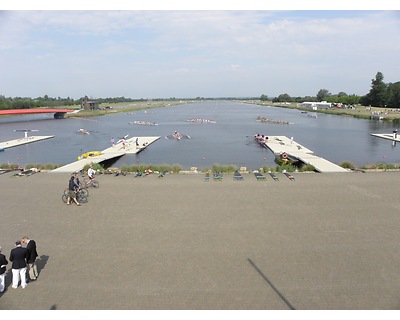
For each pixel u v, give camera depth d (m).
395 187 23.30
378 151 51.00
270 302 10.06
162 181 25.59
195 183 24.86
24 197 21.56
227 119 122.81
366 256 13.06
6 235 15.39
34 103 184.62
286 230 15.73
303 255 13.17
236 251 13.56
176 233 15.48
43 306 9.97
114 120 119.38
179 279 11.41
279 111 185.00
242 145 56.72
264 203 19.83
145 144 54.94
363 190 22.56
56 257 13.19
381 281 11.20
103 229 16.05
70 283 11.24
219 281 11.27
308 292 10.59
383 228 15.91
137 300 10.23
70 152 51.56
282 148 49.81
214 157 45.59
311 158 37.59
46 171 30.05
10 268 12.36
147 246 14.11
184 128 88.56
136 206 19.48
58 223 16.89
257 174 27.39
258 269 12.08
